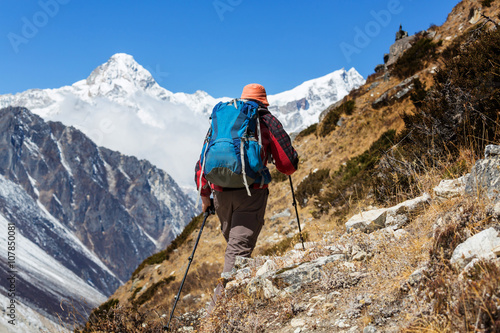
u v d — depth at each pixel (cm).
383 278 332
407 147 788
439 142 700
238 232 430
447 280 256
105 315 464
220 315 387
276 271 406
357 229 449
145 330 457
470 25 2172
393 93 2183
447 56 1886
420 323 250
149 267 2464
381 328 279
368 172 1162
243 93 443
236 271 430
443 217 361
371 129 2094
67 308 473
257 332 349
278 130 420
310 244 501
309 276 390
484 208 318
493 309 215
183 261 2088
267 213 1973
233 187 420
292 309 352
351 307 316
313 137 2747
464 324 221
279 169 432
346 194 1355
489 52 722
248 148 399
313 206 1684
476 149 538
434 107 748
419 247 342
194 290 1462
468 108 648
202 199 456
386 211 461
